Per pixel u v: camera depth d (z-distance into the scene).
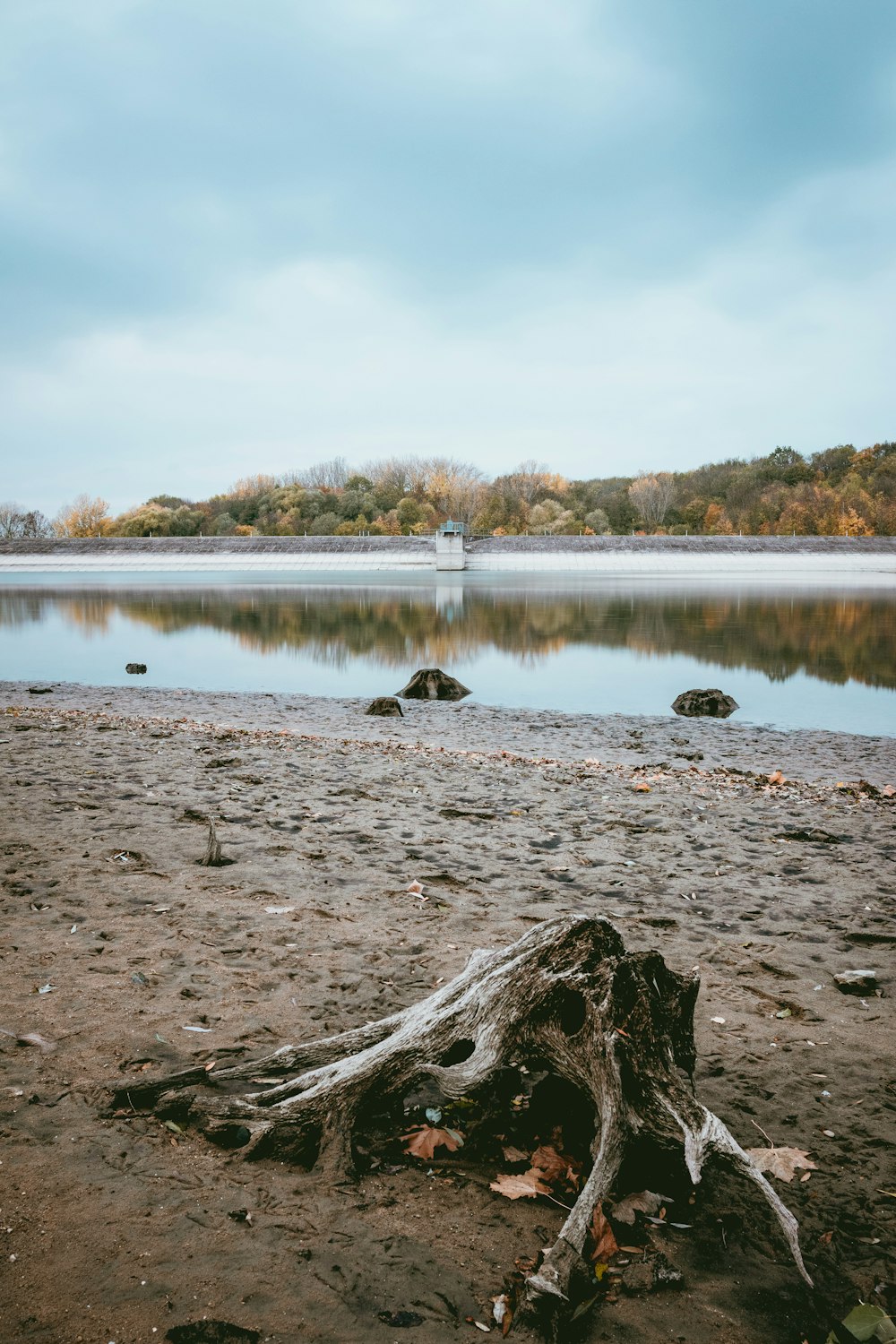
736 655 23.73
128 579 73.81
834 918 5.31
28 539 103.69
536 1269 2.31
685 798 8.37
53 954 4.33
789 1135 3.05
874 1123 3.14
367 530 111.75
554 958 2.85
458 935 4.80
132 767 8.82
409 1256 2.35
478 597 49.78
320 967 4.30
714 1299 2.29
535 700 16.67
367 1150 2.84
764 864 6.37
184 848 6.21
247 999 3.91
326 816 7.20
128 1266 2.27
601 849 6.62
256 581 69.25
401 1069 2.90
